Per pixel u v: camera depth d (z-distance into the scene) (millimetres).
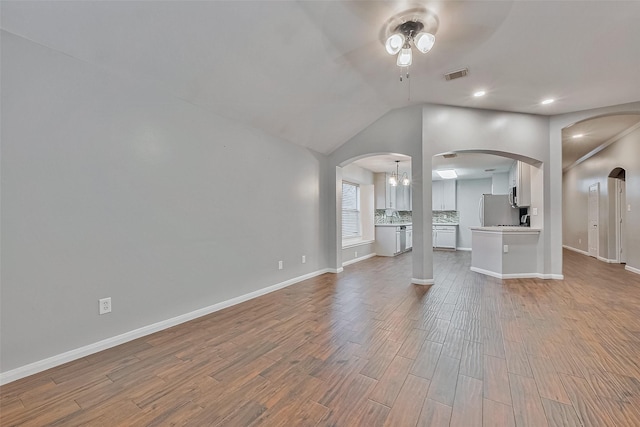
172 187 2662
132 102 2367
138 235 2410
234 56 2473
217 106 3000
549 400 1567
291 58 2660
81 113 2076
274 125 3689
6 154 1764
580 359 1999
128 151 2342
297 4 2057
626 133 5031
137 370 1902
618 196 5844
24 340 1827
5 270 1761
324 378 1800
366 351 2146
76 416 1466
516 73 3055
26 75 1836
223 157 3162
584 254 7070
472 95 3670
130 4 1849
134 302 2381
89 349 2111
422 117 4027
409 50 2246
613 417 1430
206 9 2004
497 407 1514
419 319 2781
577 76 3098
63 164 1992
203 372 1876
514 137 4234
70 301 2025
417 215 4160
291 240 4195
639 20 2174
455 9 2094
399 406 1531
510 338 2346
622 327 2539
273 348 2205
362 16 2188
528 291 3721
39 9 1726
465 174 7867
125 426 1399
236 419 1445
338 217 5039
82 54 2045
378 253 7148
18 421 1430
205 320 2799
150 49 2178
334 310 3061
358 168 6719
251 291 3510
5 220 1760
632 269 4887
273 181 3859
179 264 2725
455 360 2004
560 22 2219
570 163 7723
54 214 1952
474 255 5121
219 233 3117
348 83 3271
